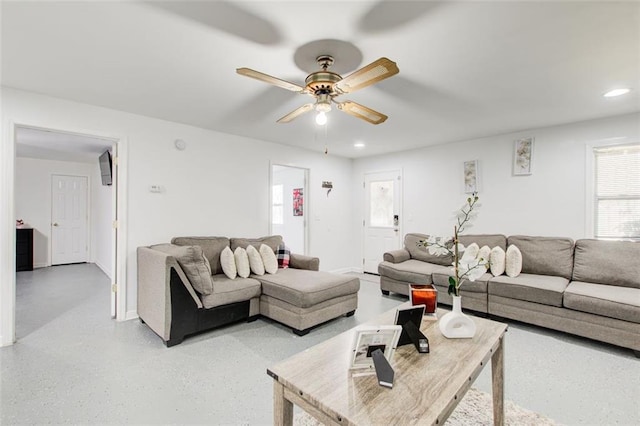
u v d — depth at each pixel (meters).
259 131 4.10
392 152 5.49
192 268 2.78
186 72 2.39
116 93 2.81
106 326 3.15
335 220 5.83
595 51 2.06
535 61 2.20
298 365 1.34
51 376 2.19
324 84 2.05
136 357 2.49
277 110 3.25
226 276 3.48
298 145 4.95
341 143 4.80
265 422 1.75
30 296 4.23
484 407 1.87
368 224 5.92
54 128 2.89
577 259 3.35
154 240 3.53
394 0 1.56
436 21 1.74
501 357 1.72
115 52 2.10
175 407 1.87
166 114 3.40
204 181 3.96
